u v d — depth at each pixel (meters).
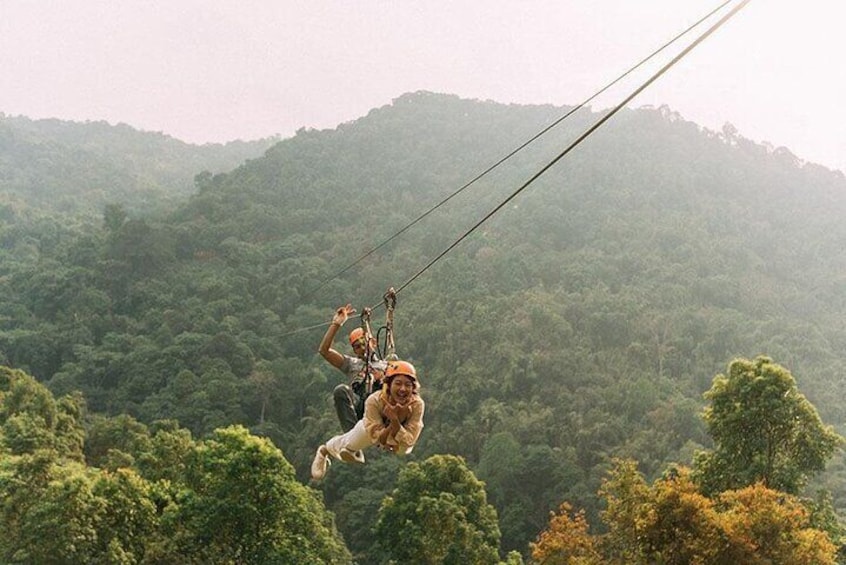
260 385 100.06
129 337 115.19
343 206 180.50
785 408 33.12
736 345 107.12
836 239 165.75
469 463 83.62
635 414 88.25
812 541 27.59
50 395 65.38
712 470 34.34
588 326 108.12
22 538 38.28
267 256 150.88
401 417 9.30
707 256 140.00
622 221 151.62
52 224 173.38
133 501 39.91
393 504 45.81
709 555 27.02
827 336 119.75
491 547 43.91
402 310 118.62
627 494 30.34
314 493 56.69
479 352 101.56
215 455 41.50
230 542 41.62
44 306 128.00
